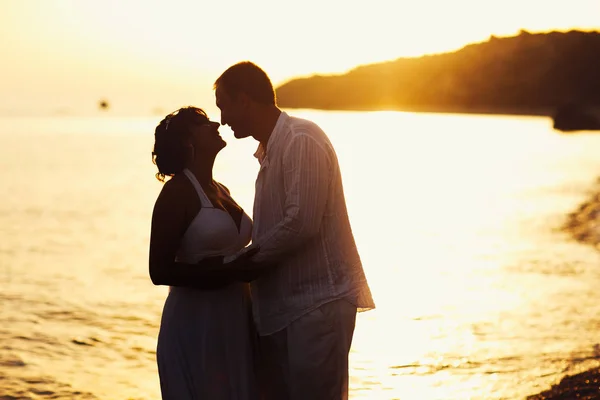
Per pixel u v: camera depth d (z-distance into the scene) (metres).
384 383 4.82
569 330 6.11
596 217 13.44
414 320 6.51
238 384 3.19
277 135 3.04
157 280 3.03
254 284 3.21
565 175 23.42
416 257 9.84
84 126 95.56
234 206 3.26
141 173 26.75
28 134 66.69
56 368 5.38
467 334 6.02
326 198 3.01
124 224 13.92
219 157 35.34
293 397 3.16
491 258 9.71
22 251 10.90
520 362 5.23
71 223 14.07
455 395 4.56
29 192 20.08
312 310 3.09
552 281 8.18
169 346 3.15
